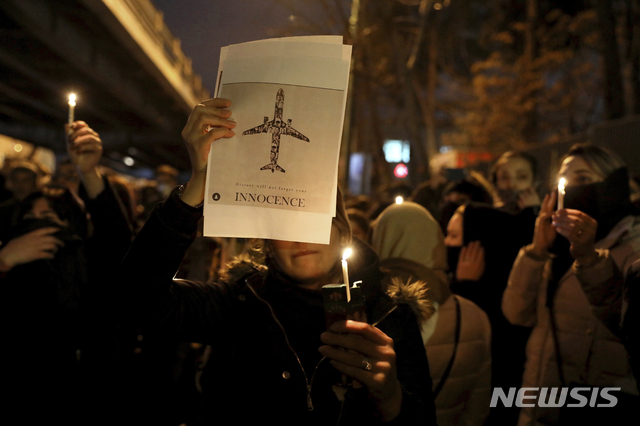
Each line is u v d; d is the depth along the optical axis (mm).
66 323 2805
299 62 1402
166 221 1450
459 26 22938
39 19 14758
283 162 1395
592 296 2213
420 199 6363
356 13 10938
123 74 22219
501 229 3309
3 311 2717
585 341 2422
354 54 10930
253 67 1408
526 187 3900
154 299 1501
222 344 1709
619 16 14250
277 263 1648
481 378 2408
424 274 2309
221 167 1396
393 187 6664
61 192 2945
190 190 1449
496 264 3268
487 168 14234
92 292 2725
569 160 2717
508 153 4062
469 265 3305
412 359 1623
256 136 1396
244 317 1678
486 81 20469
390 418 1329
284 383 1551
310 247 1593
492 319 3188
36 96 24891
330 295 1276
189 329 1659
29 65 19438
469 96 23281
